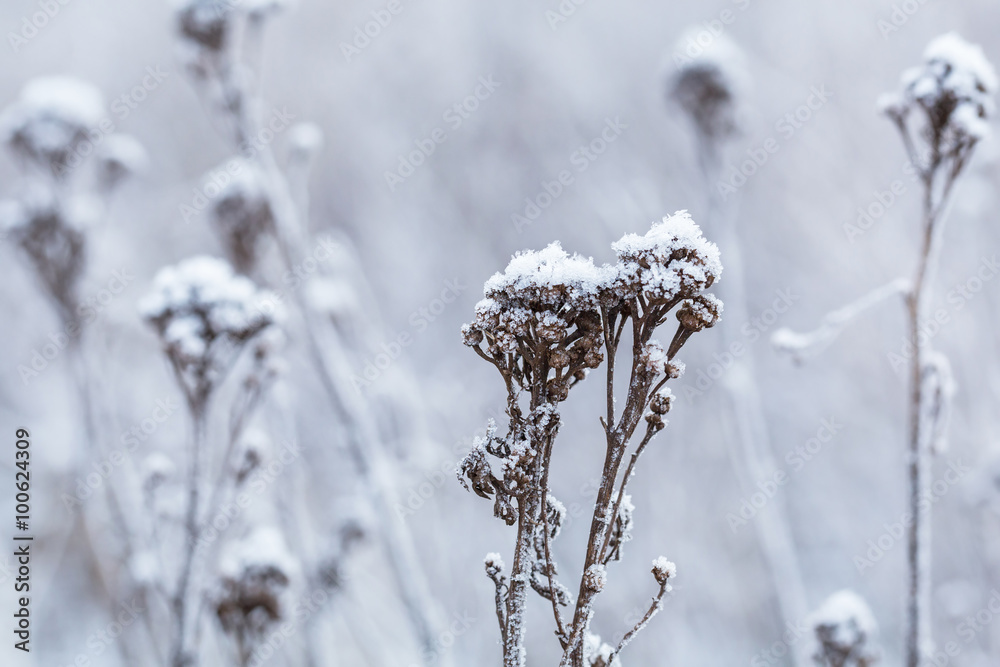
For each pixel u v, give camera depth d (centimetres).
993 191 581
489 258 915
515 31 1123
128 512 369
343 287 466
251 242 400
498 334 145
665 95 483
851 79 795
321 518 524
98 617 579
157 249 894
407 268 873
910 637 263
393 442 460
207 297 293
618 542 148
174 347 284
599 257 856
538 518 150
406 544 394
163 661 346
